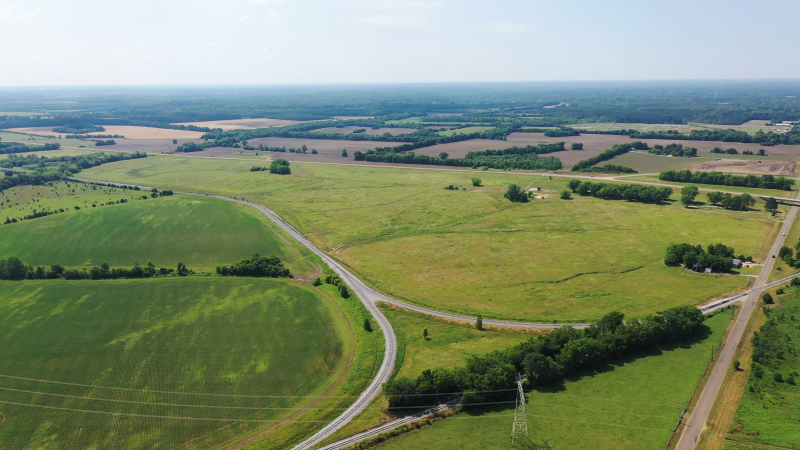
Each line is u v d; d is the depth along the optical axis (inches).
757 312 5221.5
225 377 4367.6
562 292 5876.0
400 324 5260.8
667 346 4650.6
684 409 3708.2
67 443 3624.5
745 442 3316.9
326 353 4717.0
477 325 5103.3
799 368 4131.4
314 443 3567.9
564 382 4124.0
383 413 3875.5
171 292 5920.3
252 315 5408.5
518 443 3390.7
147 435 3690.9
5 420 3850.9
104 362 4579.2
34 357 4655.5
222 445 3587.6
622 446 3329.2
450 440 3491.6
